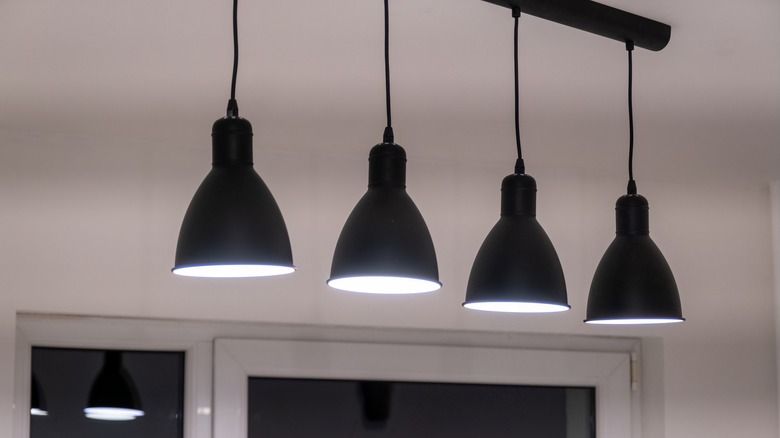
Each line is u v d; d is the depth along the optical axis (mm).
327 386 2871
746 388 3098
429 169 2928
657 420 3053
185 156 2721
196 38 2029
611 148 2818
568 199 3037
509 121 2566
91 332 2664
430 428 2936
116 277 2617
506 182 1851
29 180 2590
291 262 1571
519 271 1792
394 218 1595
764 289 3168
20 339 2588
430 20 1951
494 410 3004
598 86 2314
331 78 2258
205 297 2686
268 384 2828
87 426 2666
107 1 1857
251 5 1878
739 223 3184
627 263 1992
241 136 1572
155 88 2312
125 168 2670
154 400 2734
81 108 2445
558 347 3062
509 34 2018
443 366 2939
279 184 2795
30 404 2609
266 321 2730
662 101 2426
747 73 2236
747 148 2820
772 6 1886
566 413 3072
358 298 2814
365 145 2773
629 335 3053
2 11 1893
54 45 2061
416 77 2256
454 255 2904
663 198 3133
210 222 1517
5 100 2389
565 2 1817
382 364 2889
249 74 2229
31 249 2561
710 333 3096
